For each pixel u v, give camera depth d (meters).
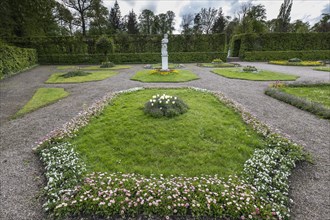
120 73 14.34
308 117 5.61
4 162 3.43
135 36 23.72
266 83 10.39
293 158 3.35
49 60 22.19
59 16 33.00
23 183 2.88
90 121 4.86
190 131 4.23
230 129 4.42
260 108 6.37
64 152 3.50
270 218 2.17
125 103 6.24
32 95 8.30
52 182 2.71
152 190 2.46
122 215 2.24
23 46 21.75
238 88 9.22
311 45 25.25
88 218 2.25
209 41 24.66
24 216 2.31
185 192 2.44
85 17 34.56
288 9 35.62
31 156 3.62
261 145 3.80
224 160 3.31
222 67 17.94
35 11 23.08
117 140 3.92
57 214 2.23
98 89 9.06
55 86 9.98
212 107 5.96
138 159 3.32
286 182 2.83
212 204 2.29
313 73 13.95
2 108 6.56
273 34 24.92
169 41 24.30
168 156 3.41
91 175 2.86
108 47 19.06
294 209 2.43
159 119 4.80
